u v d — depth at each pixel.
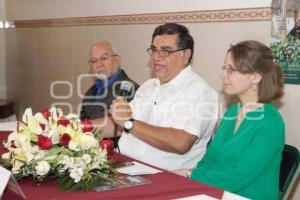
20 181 1.47
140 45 3.12
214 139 1.90
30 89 4.50
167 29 2.24
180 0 2.81
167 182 1.50
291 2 2.20
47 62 4.19
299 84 2.22
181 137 2.07
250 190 1.69
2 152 1.82
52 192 1.37
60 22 3.94
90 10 3.56
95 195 1.35
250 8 2.41
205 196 1.36
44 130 1.46
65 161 1.40
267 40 2.34
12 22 4.68
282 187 1.79
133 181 1.50
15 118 4.61
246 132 1.73
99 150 1.47
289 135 2.29
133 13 3.16
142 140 2.14
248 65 1.76
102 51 2.68
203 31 2.68
